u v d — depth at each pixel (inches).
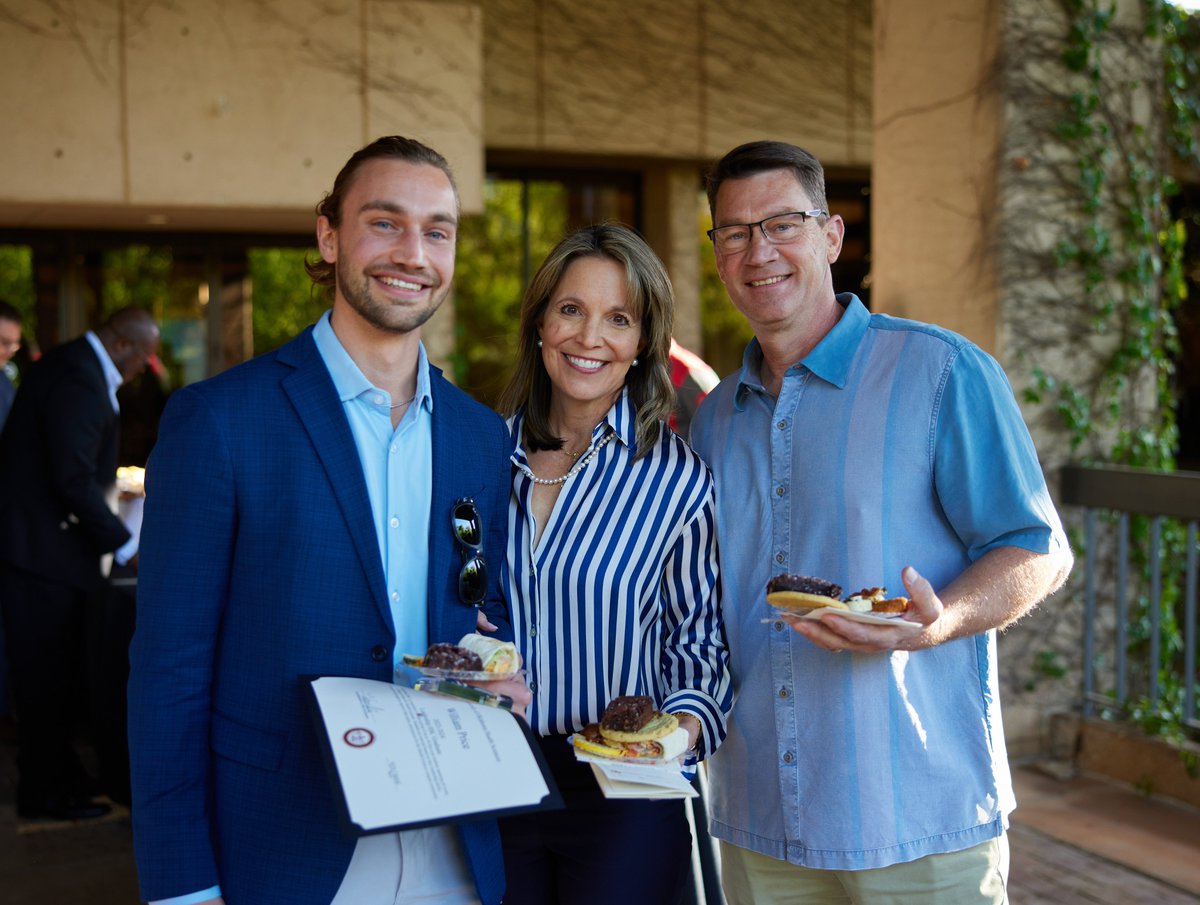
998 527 79.7
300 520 67.8
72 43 221.0
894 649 73.4
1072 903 137.5
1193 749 166.2
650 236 343.6
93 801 180.2
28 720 173.6
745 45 332.2
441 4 246.1
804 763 83.7
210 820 69.2
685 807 90.7
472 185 250.7
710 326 345.7
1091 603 185.0
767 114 335.6
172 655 66.7
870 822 81.1
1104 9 185.6
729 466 90.6
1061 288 186.1
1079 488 183.6
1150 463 191.0
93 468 170.7
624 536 87.4
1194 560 167.2
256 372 70.1
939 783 81.4
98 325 270.7
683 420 126.0
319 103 238.1
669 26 324.8
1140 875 144.7
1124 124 188.1
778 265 84.8
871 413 83.4
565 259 86.7
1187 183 267.9
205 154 230.7
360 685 67.2
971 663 83.1
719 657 87.9
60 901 146.9
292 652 67.7
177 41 227.8
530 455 92.0
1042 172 184.1
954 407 81.0
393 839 71.8
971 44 187.0
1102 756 179.0
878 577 81.7
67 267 267.6
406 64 244.1
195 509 66.7
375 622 69.6
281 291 282.7
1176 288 197.9
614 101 321.1
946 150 192.4
